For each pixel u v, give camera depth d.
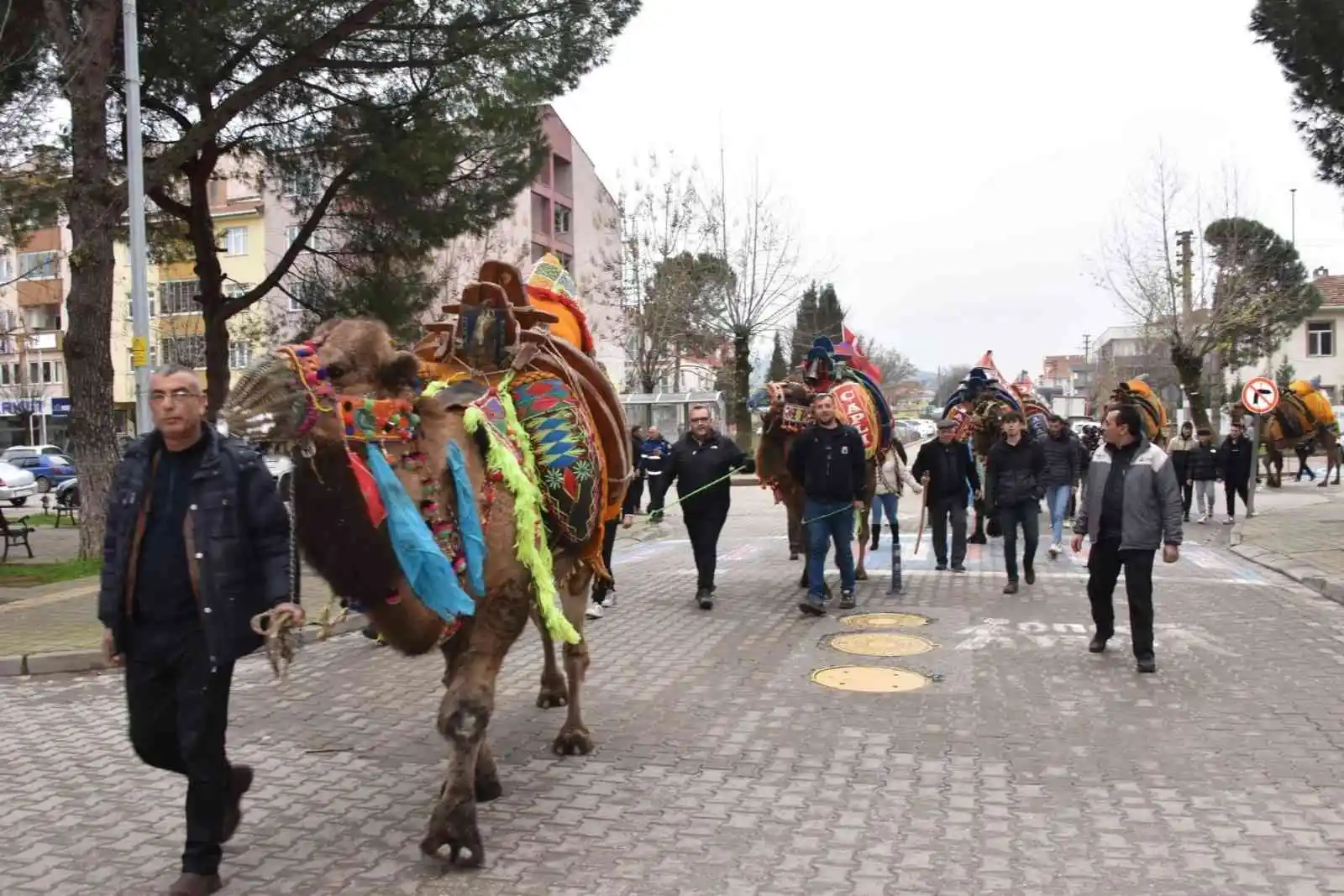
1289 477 30.62
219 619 3.91
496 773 5.32
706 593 10.40
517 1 15.41
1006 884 4.15
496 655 4.49
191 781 4.07
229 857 4.49
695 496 10.34
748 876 4.25
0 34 12.56
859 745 5.96
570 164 50.72
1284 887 4.10
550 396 5.30
